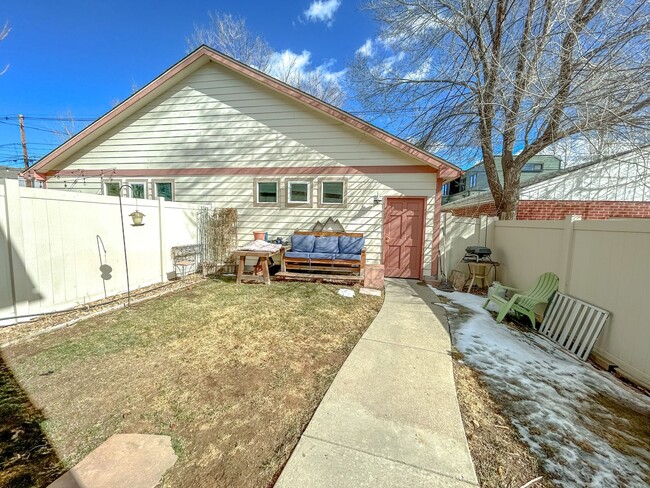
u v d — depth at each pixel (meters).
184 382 2.51
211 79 7.57
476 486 1.56
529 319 4.52
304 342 3.38
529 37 5.32
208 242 7.41
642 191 7.77
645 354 2.70
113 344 3.22
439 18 6.35
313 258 6.48
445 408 2.21
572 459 1.79
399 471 1.63
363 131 6.70
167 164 7.89
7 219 3.55
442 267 7.02
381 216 7.17
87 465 1.64
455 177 6.48
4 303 3.55
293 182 7.45
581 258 3.68
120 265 5.21
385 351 3.18
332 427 1.97
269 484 1.55
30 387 2.40
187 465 1.66
